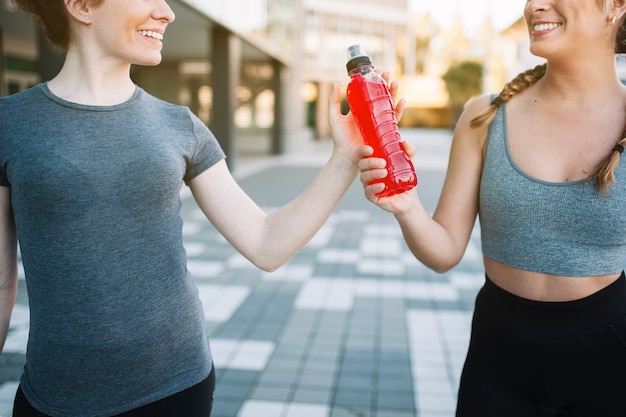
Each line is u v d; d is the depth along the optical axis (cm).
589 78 139
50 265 122
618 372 139
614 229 136
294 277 514
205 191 143
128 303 126
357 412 283
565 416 147
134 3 122
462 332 388
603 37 134
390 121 130
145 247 128
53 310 124
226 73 1218
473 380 151
